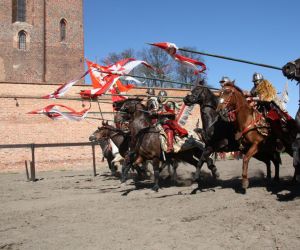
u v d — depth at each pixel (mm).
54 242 6812
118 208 9477
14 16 44781
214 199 9859
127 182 15180
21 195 12758
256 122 10234
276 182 12062
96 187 14031
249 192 10539
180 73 39594
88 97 17922
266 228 6930
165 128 11859
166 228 7320
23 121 24328
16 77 43594
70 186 14789
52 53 45844
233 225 7258
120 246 6387
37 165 24547
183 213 8508
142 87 25266
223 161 25594
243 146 10570
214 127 10930
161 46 9984
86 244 6590
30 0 45188
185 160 12555
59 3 46656
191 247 6156
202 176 15305
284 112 10547
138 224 7750
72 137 25625
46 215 9125
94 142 19188
